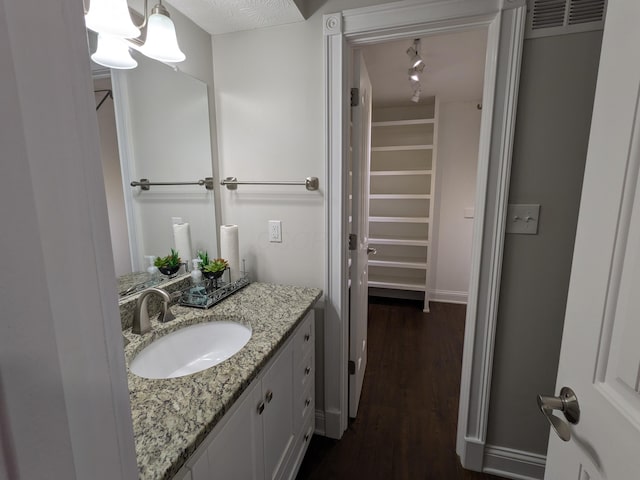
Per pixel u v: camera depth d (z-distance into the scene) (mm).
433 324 3193
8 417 273
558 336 1367
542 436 1463
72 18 317
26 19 271
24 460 284
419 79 2627
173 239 1460
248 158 1681
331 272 1624
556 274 1330
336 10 1424
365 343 2320
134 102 1242
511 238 1357
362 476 1540
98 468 357
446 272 3727
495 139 1294
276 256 1723
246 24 1515
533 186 1300
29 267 281
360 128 1663
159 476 581
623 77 542
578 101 1208
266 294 1535
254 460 1013
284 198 1658
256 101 1619
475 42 1972
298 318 1273
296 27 1500
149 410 749
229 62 1633
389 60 2250
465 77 2604
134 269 1271
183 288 1475
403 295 3867
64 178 311
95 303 351
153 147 1335
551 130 1249
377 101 3332
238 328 1288
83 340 335
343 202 1551
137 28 1069
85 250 337
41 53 285
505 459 1523
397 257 3809
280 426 1222
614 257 546
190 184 1544
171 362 1146
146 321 1116
